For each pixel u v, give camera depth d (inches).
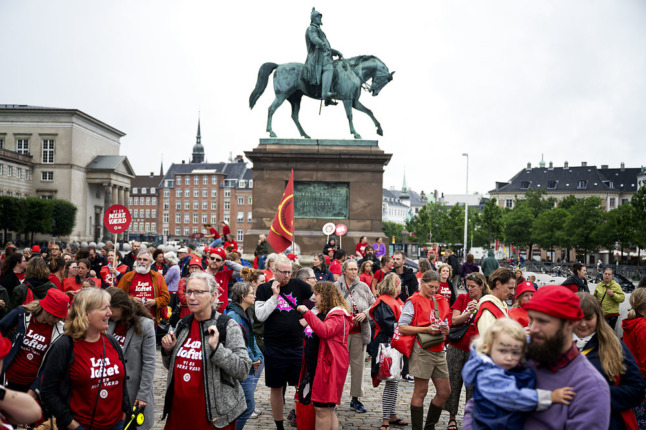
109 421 189.2
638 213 2096.5
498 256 3821.4
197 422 200.5
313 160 900.0
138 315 219.5
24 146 3909.9
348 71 919.7
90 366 184.5
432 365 280.8
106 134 4379.9
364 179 901.2
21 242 3129.9
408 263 959.0
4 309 340.5
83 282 395.2
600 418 126.3
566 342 131.6
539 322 132.5
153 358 219.5
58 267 427.5
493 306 248.5
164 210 5521.7
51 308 235.8
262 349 338.0
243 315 282.8
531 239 3577.8
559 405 128.0
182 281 414.0
